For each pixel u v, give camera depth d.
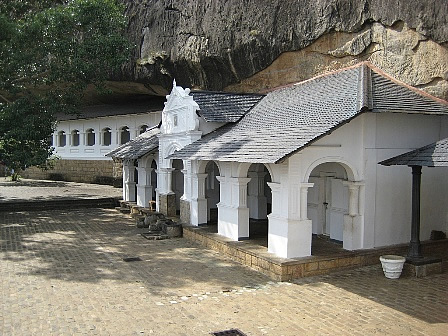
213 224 16.12
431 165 9.79
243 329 7.76
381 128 11.83
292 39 16.83
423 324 7.87
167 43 22.38
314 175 14.20
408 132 12.16
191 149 14.71
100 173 33.03
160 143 18.77
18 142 20.11
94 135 34.16
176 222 16.66
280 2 16.98
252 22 17.95
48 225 18.44
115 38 20.11
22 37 18.80
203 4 20.00
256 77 19.22
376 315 8.29
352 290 9.68
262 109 15.50
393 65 13.84
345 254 11.23
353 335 7.46
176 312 8.55
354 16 14.69
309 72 16.94
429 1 12.45
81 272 11.33
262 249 11.98
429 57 12.80
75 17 19.78
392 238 12.14
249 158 11.04
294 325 7.90
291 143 10.59
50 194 26.75
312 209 14.34
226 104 16.34
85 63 19.73
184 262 12.27
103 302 9.10
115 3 22.53
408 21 13.09
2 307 8.80
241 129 14.41
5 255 13.13
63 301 9.16
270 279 10.60
